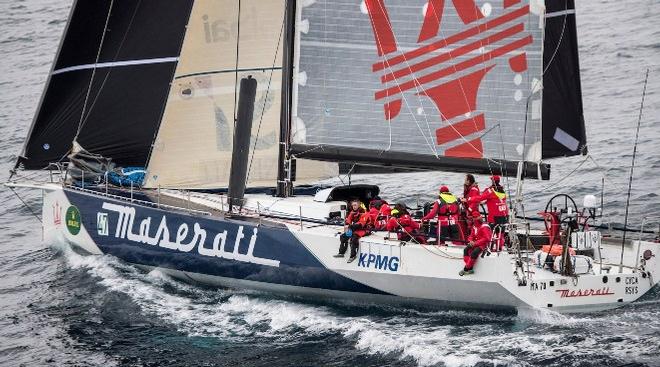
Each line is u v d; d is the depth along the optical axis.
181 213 90.44
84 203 96.75
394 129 84.69
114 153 98.94
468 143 83.56
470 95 83.19
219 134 97.12
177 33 97.94
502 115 82.81
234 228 87.44
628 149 131.25
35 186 99.69
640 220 106.06
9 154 143.38
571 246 84.31
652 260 83.38
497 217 84.38
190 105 97.06
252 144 97.62
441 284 80.19
